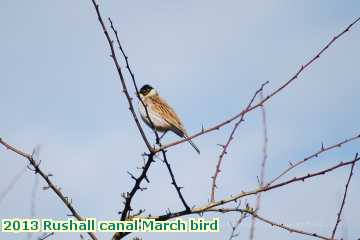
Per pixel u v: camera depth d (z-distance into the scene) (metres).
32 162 10.27
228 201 10.09
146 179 10.29
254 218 9.03
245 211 9.62
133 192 10.31
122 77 10.19
